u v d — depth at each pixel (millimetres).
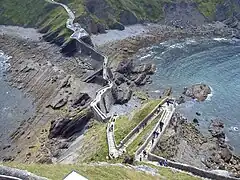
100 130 103188
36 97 142250
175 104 121562
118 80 148500
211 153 101375
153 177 62875
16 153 111062
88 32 194625
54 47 180625
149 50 187250
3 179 44812
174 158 87938
